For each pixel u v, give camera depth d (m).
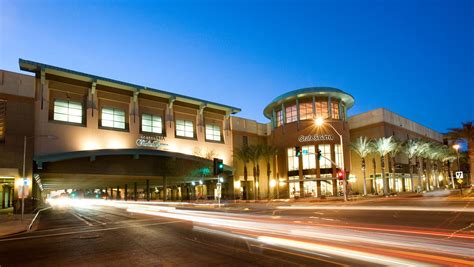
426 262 8.20
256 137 81.88
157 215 30.48
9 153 44.97
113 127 57.00
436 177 98.50
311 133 70.88
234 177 72.62
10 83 46.88
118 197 116.62
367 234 12.60
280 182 75.12
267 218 21.61
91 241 15.48
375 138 73.56
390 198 49.22
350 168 71.44
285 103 76.88
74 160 51.06
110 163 54.41
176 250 11.99
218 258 10.24
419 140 81.00
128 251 12.32
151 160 58.84
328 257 9.41
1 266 10.64
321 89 71.06
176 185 90.19
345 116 76.62
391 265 8.13
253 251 10.99
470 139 59.28
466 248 9.69
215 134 71.62
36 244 15.45
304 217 21.69
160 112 63.59
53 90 51.75
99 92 56.53
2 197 58.22
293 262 9.12
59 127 50.78
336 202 42.91
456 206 26.06
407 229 14.04
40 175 53.53
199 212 30.62
